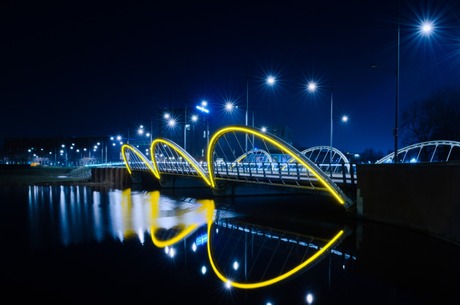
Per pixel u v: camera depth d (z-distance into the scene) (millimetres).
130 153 94375
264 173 33531
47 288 13047
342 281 13734
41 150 182000
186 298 12219
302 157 27969
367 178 25125
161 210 34000
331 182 26516
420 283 13328
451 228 18016
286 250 18781
